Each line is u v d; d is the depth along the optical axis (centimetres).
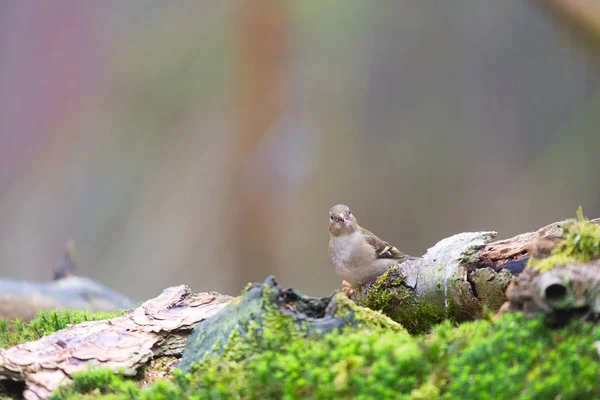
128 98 2147
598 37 1216
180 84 2083
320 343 353
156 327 433
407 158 1944
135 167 2108
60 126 2188
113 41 2167
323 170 1942
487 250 489
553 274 343
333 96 1970
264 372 324
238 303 393
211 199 2000
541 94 1844
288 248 1936
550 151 1834
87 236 2078
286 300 399
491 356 323
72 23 2183
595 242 352
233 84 2030
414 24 1941
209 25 2056
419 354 329
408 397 302
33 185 2164
